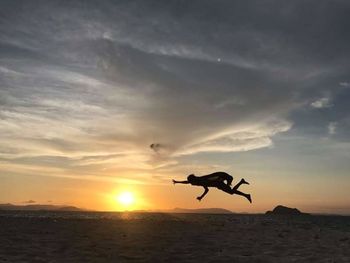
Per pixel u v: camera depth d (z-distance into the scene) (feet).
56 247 55.67
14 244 57.16
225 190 31.35
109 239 65.98
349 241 69.87
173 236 72.18
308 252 55.21
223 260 48.37
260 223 126.62
